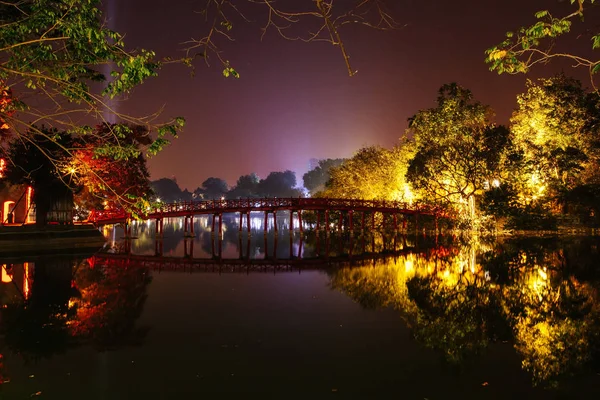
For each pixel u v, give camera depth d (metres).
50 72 8.02
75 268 21.23
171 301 13.91
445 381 7.58
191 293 15.24
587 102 35.28
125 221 36.72
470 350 9.14
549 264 20.36
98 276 18.94
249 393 7.09
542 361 8.52
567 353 8.92
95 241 34.12
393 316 11.86
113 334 10.34
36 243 29.84
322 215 54.34
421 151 40.09
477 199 40.31
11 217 34.94
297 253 28.81
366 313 12.20
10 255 25.92
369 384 7.45
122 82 7.54
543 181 36.94
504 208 35.25
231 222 83.44
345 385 7.42
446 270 19.45
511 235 34.81
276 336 10.12
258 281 17.70
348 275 18.92
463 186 39.47
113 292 15.45
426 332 10.39
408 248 29.77
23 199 36.31
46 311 12.62
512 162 34.75
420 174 38.22
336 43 6.18
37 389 7.27
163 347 9.34
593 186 34.38
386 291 15.26
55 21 7.27
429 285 16.11
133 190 37.69
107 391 7.18
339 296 14.54
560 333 10.25
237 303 13.59
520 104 38.91
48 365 8.36
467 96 38.59
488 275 17.92
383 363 8.41
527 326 10.83
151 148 8.41
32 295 14.88
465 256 24.05
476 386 7.39
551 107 36.59
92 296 14.74
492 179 37.19
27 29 7.39
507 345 9.48
